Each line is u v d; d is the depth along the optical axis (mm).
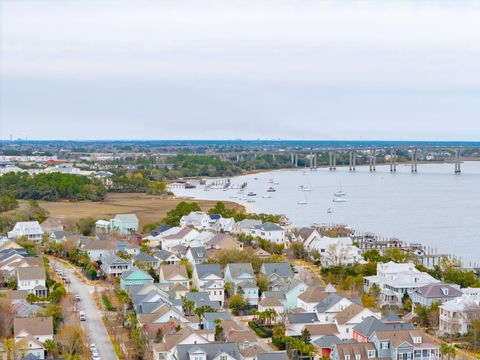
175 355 145625
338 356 148125
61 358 141750
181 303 184500
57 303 188750
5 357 143125
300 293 195625
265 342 166000
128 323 172125
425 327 179500
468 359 152875
